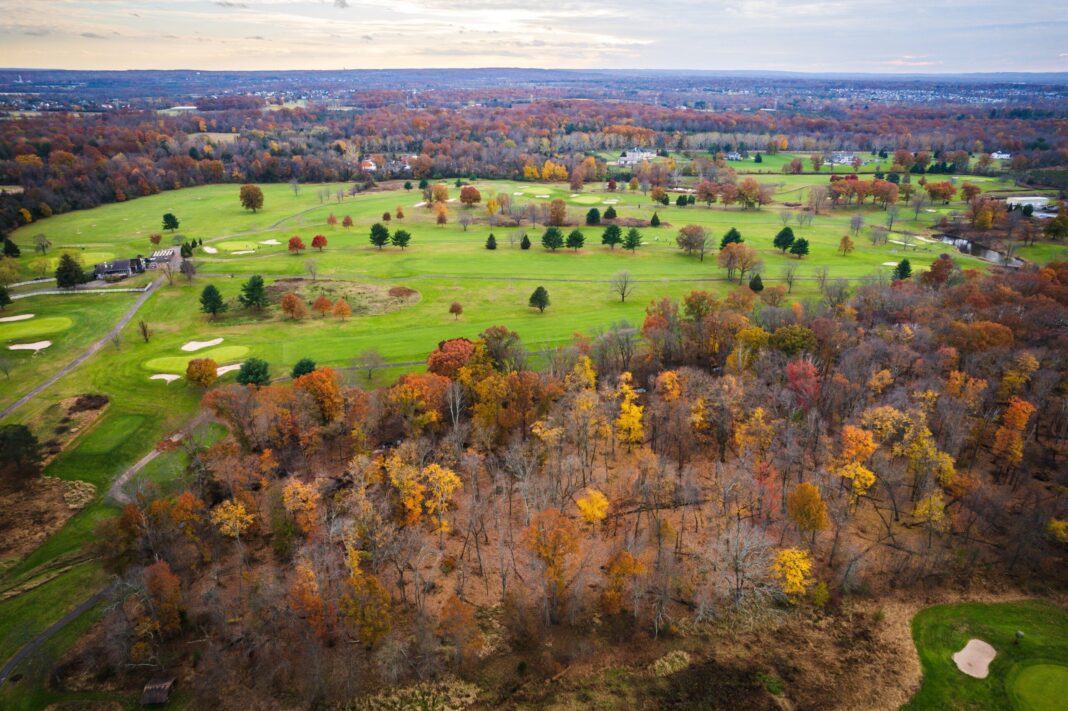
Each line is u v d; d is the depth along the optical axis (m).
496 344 93.12
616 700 51.47
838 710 50.03
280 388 81.94
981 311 96.50
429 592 60.62
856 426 72.19
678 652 55.47
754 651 55.56
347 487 72.19
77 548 66.00
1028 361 77.94
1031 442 76.12
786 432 73.25
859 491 66.69
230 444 73.38
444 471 66.50
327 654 54.12
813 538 64.25
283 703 51.03
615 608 57.41
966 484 67.94
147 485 70.25
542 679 53.28
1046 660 53.53
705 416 78.44
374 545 60.34
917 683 52.12
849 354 88.19
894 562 63.19
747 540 58.78
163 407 90.94
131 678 52.81
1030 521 64.12
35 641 55.81
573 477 75.19
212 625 56.88
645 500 71.19
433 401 79.44
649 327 101.38
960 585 61.03
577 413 75.69
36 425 85.25
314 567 58.06
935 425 74.56
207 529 63.97
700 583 61.28
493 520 69.56
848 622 57.81
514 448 74.06
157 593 54.59
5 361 101.06
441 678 53.12
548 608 58.16
